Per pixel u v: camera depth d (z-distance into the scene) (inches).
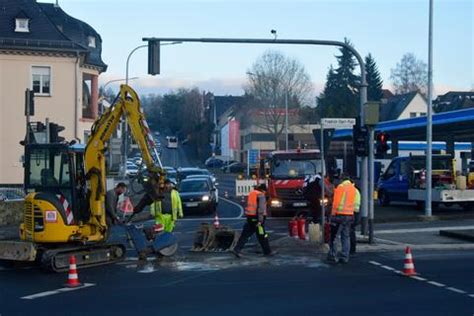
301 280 530.3
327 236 750.5
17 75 1678.2
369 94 4377.5
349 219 629.3
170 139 5093.5
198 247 735.7
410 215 1114.1
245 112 4013.3
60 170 620.7
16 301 451.2
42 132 785.6
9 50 1660.9
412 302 434.3
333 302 436.5
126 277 554.9
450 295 458.3
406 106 3939.5
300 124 3671.3
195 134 5246.1
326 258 658.2
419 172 1239.5
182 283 521.3
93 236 624.7
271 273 569.6
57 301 450.0
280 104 3622.0
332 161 1150.3
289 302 438.0
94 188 626.8
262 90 3631.9
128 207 908.0
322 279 534.0
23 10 1699.1
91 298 459.8
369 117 775.1
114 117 636.7
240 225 1029.8
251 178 1814.7
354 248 692.1
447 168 1279.5
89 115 1930.4
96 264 625.6
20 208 1020.5
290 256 677.9
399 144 2623.0
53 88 1702.8
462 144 2679.6
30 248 591.2
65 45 1697.8
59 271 589.9
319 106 4274.1
